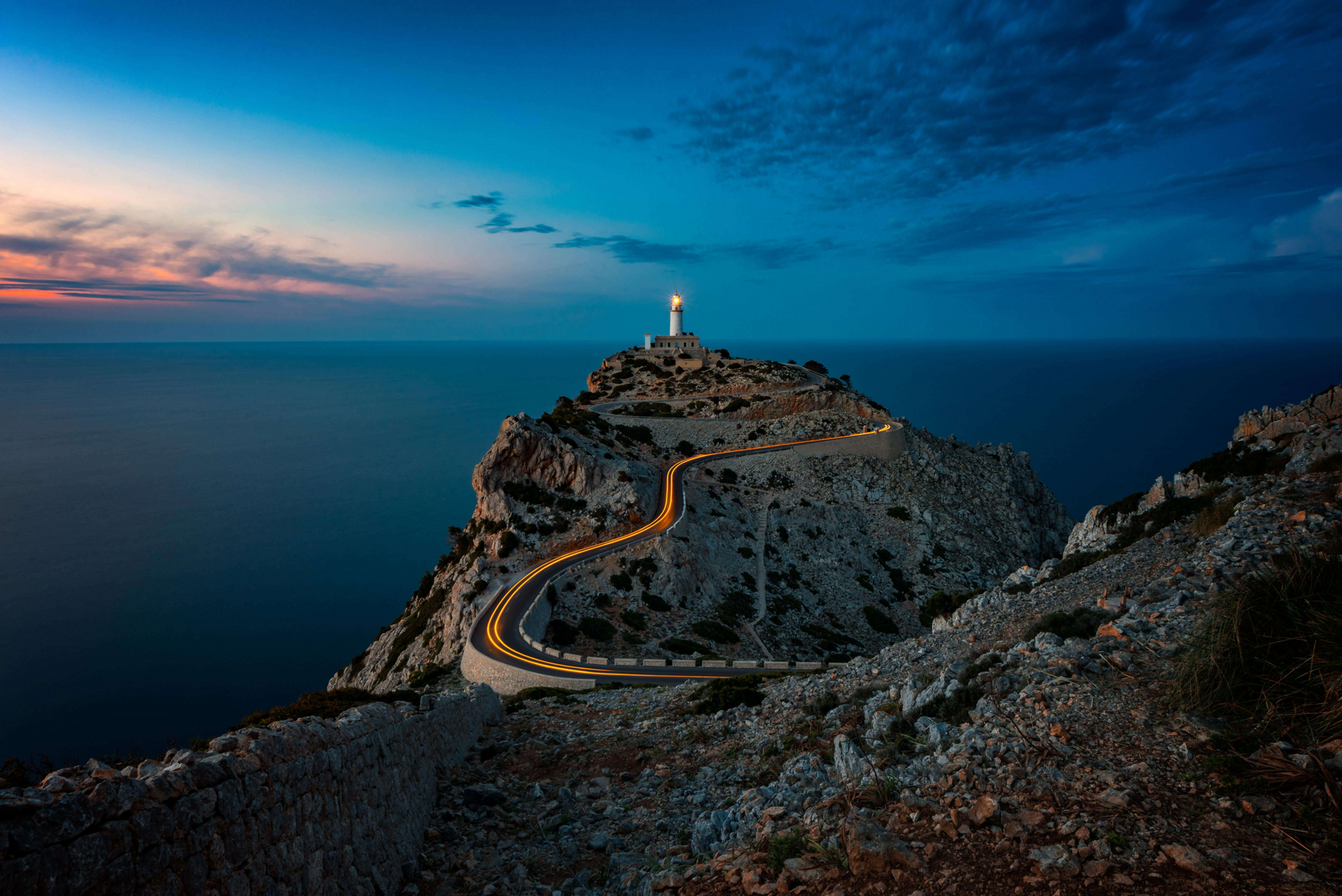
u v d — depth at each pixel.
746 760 13.47
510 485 79.06
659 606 62.34
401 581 185.50
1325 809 5.73
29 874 4.45
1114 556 19.95
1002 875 5.96
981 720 9.16
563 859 10.49
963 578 88.25
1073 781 7.10
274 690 128.50
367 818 9.55
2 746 105.94
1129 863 5.66
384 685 63.00
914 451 109.94
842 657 65.00
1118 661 9.67
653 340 169.75
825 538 89.19
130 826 5.32
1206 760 6.84
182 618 157.38
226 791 6.45
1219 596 10.83
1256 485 20.67
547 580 62.78
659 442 110.31
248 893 6.54
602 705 23.25
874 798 8.10
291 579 183.88
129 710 118.50
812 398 124.38
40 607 160.50
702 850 9.41
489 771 15.63
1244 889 5.12
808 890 6.67
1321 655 7.11
